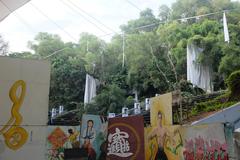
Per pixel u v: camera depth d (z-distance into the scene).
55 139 10.55
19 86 8.02
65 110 23.08
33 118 8.05
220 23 18.83
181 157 7.34
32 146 7.95
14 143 7.83
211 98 11.79
